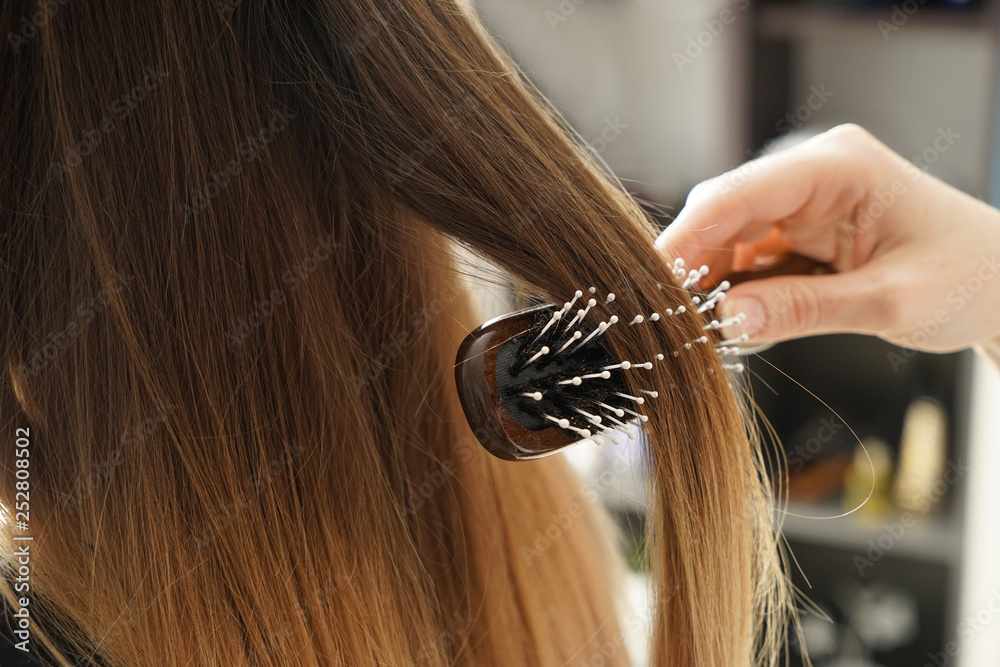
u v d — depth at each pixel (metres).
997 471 1.20
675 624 0.47
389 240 0.44
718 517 0.45
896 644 1.43
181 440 0.39
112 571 0.40
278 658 0.41
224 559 0.40
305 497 0.41
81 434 0.39
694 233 0.61
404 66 0.38
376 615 0.44
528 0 1.34
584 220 0.41
